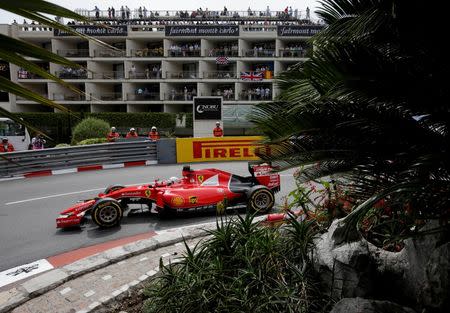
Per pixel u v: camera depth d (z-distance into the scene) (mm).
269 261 3672
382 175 2832
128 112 38188
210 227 6770
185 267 3785
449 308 2670
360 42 2527
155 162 16609
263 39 38062
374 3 2332
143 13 42062
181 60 38250
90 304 4133
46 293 4434
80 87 39656
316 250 3713
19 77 37000
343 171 3031
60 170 14484
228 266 3713
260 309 3131
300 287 3430
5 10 830
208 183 8422
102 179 13023
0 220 8477
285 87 3555
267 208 8266
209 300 3293
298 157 3109
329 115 2748
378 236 4047
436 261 2785
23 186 12109
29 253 6441
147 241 5961
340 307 2932
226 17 41250
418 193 2418
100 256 5387
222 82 37656
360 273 3236
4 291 4742
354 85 2385
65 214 7621
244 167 14945
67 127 35125
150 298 3865
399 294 3275
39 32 38031
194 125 20797
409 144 2689
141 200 8555
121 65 40000
